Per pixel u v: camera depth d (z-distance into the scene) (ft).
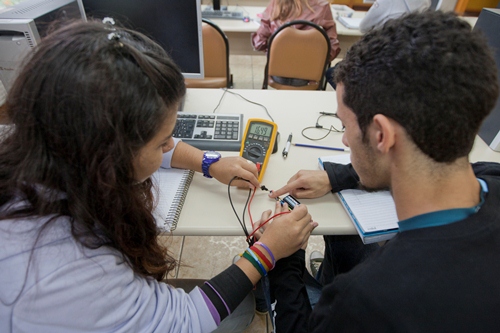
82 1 3.35
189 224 2.27
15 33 2.74
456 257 1.19
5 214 1.27
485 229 1.22
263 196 2.55
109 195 1.34
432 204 1.32
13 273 1.19
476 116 1.20
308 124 3.54
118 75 1.17
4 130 1.31
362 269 1.33
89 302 1.30
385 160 1.46
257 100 4.00
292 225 2.15
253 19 8.26
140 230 1.66
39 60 1.17
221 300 1.88
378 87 1.28
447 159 1.27
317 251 5.01
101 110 1.15
